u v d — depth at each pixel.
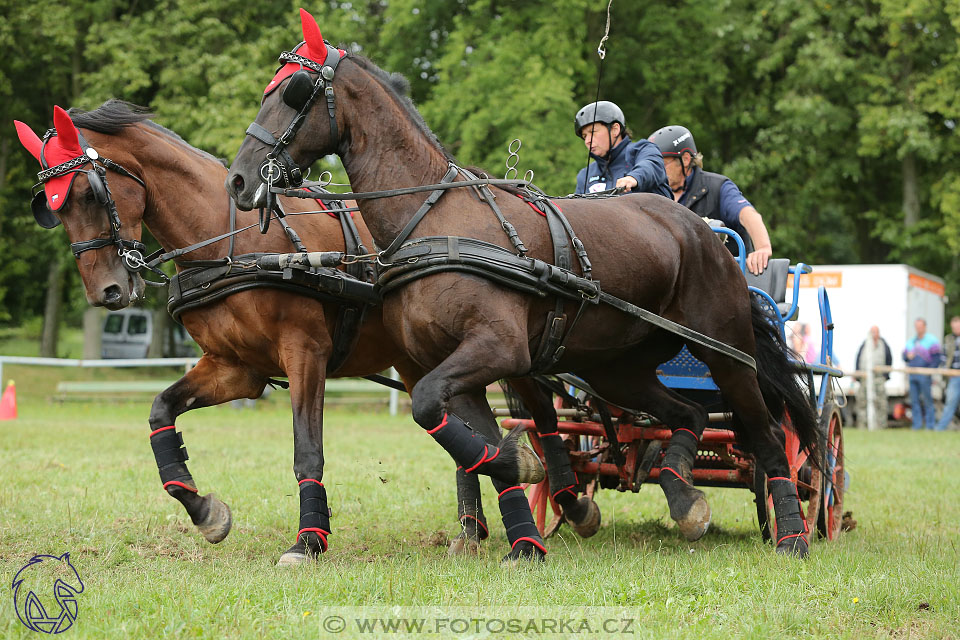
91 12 20.58
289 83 4.46
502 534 6.09
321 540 4.82
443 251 4.35
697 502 5.05
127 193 4.93
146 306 25.03
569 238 4.66
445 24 20.77
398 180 4.55
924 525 6.69
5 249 23.66
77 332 47.12
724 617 3.77
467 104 17.78
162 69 19.84
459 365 4.24
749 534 6.39
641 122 21.89
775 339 5.60
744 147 23.44
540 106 17.05
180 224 5.01
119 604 3.77
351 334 5.16
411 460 10.07
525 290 4.43
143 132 5.02
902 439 14.38
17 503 6.44
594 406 6.10
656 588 4.15
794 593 4.12
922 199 23.81
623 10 20.42
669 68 21.19
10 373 23.67
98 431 12.91
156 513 6.29
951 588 4.19
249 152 4.48
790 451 5.91
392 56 20.88
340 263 4.81
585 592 4.07
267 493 7.34
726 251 5.38
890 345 18.59
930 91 21.38
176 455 5.01
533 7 19.16
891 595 4.08
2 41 20.47
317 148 4.54
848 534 6.41
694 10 20.89
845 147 23.05
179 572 4.49
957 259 24.94
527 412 6.31
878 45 22.42
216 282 4.88
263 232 4.52
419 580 4.15
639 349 5.34
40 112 23.30
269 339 4.91
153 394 20.52
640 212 5.14
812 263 24.23
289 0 21.77
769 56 22.16
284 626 3.51
